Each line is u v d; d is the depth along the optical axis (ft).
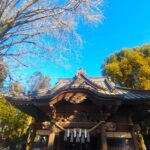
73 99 39.32
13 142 75.61
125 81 92.94
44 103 39.81
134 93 45.32
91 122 41.11
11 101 42.47
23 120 74.18
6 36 25.35
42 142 50.65
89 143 48.47
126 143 45.42
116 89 47.16
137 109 44.68
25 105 43.50
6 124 75.15
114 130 42.42
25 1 25.54
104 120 40.50
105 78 50.98
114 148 45.27
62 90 39.11
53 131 40.50
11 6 25.05
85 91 39.17
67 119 41.78
